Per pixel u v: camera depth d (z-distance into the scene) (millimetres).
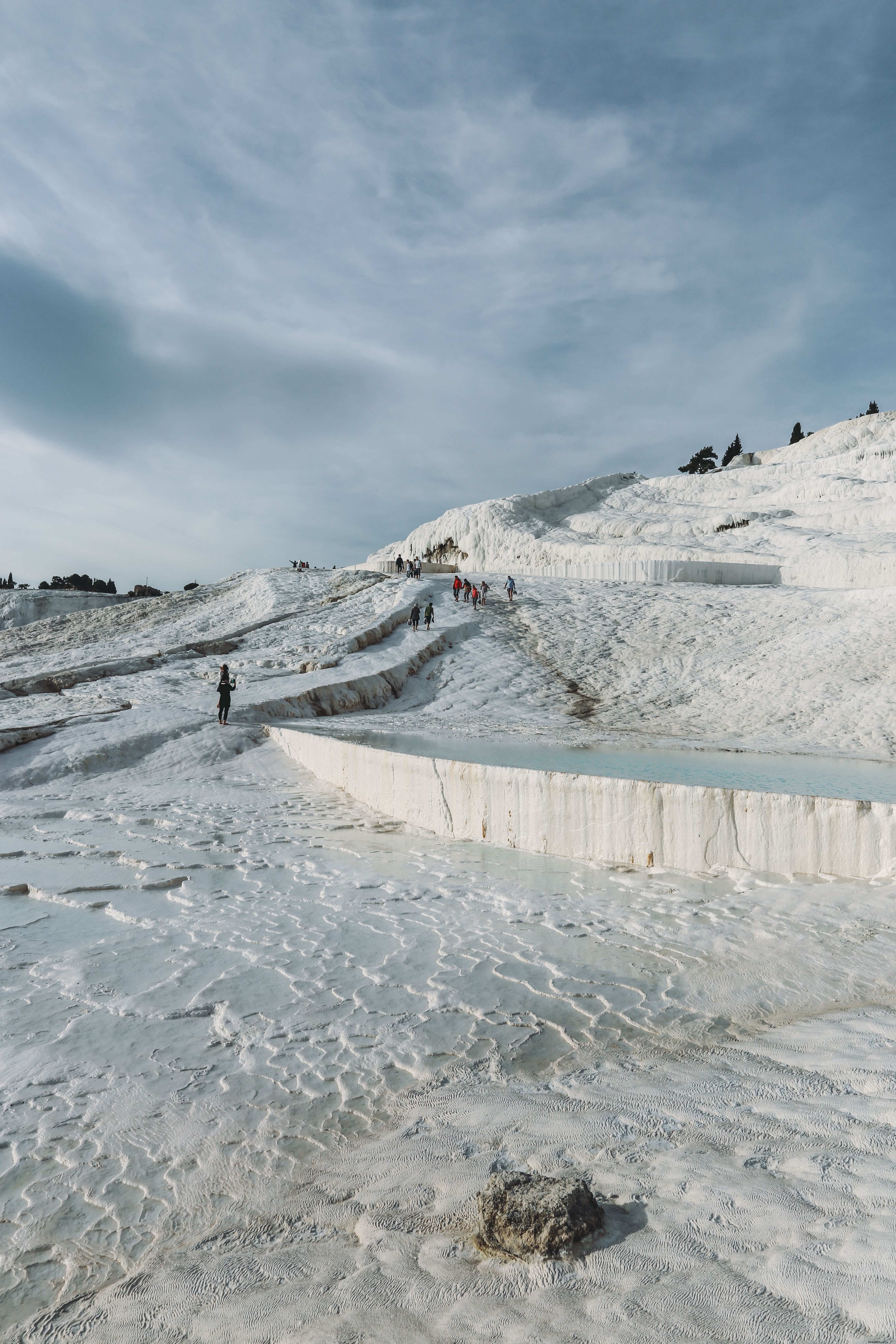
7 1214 2742
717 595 29922
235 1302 2191
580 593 32312
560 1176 2482
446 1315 1995
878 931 5047
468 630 28047
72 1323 2201
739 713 19547
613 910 5883
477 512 49656
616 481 58844
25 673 26312
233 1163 2967
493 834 8398
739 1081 3236
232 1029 4109
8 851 8258
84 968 4984
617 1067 3541
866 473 45625
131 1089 3543
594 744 14516
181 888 6797
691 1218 2268
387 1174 2789
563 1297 1990
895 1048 3357
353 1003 4379
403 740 14734
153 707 17688
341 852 8055
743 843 6727
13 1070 3730
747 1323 1803
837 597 26875
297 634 28188
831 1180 2375
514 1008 4246
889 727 16953
